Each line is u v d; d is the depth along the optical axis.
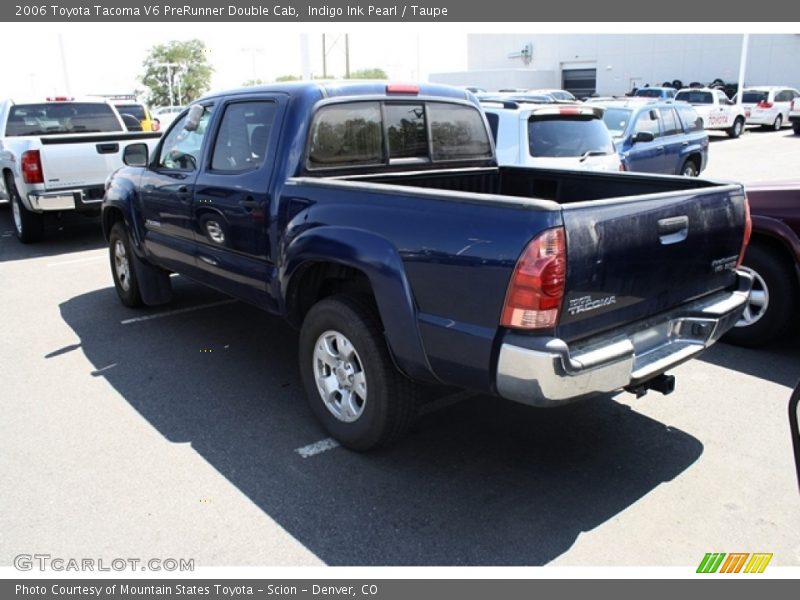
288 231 3.96
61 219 11.85
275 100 4.27
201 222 4.90
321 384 3.95
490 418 4.24
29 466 3.74
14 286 7.43
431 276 3.21
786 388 4.61
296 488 3.51
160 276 6.30
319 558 3.00
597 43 44.91
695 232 3.51
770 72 38.00
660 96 29.31
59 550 3.06
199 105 5.07
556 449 3.87
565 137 7.95
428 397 4.54
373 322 3.59
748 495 3.41
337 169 4.32
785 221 4.97
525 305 2.88
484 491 3.47
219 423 4.21
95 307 6.64
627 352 3.13
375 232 3.44
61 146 8.68
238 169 4.54
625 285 3.18
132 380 4.87
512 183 5.29
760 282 5.19
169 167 5.41
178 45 58.25
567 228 2.88
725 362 5.08
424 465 3.72
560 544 3.07
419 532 3.16
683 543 3.07
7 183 9.77
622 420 4.19
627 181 4.53
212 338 5.73
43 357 5.33
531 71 45.62
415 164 4.75
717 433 4.02
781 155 20.34
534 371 2.89
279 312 4.31
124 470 3.69
